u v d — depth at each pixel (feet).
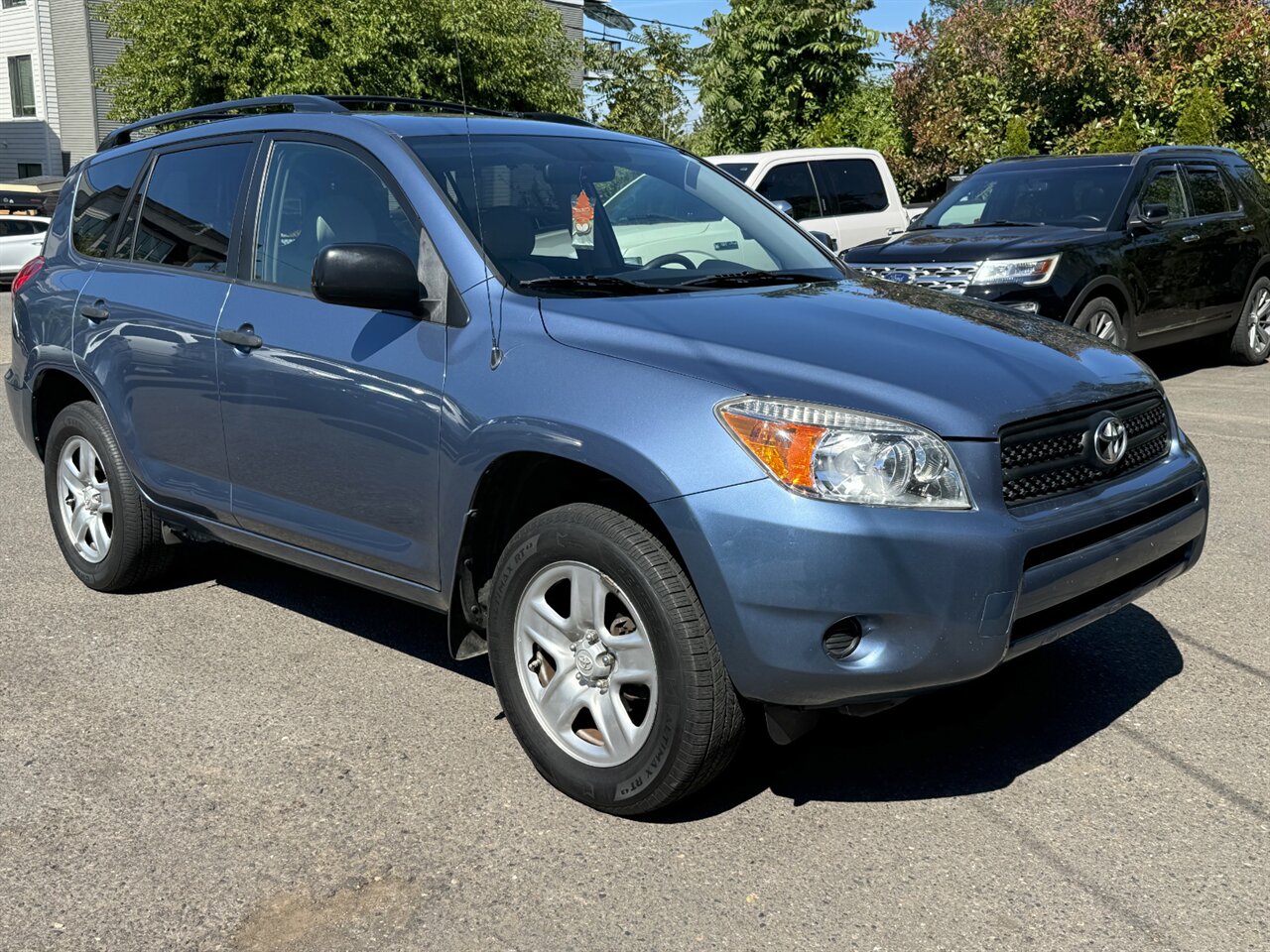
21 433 17.42
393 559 11.89
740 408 9.45
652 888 9.34
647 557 9.70
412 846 9.96
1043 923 8.81
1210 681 13.06
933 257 27.76
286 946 8.64
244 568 17.39
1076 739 11.75
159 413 14.40
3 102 110.83
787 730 9.97
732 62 67.82
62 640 14.61
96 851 9.91
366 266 11.05
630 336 10.37
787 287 12.67
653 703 9.86
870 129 65.51
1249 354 34.45
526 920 8.93
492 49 82.43
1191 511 11.49
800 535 9.05
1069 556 9.95
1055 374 10.57
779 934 8.72
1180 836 9.97
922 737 11.85
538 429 10.21
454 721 12.36
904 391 9.59
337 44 76.07
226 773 11.25
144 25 79.97
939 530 9.12
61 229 17.13
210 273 14.01
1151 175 30.45
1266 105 58.49
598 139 14.48
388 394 11.51
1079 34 57.31
